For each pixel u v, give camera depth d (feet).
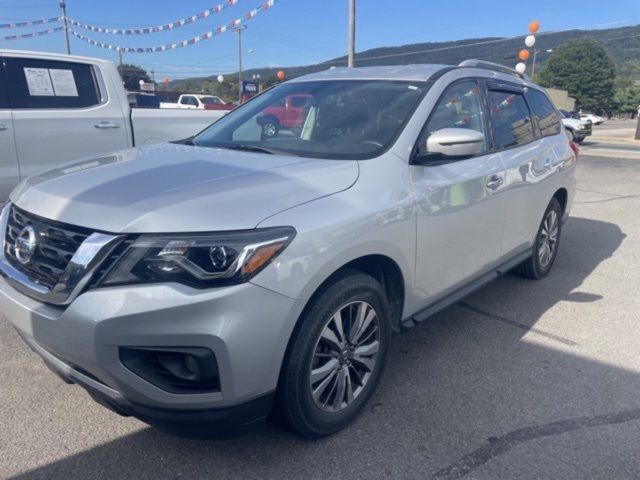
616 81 302.86
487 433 9.20
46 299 7.45
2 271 8.43
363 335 9.21
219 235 7.11
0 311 8.52
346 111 11.13
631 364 11.77
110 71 19.29
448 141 9.56
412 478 8.13
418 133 10.28
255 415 7.70
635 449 8.87
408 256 9.62
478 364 11.57
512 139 13.74
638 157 55.42
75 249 7.39
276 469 8.23
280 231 7.42
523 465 8.45
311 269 7.64
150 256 6.99
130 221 7.15
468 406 9.97
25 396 9.91
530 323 13.76
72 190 8.24
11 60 17.13
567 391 10.59
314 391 8.39
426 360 11.68
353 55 54.08
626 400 10.32
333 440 8.91
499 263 13.55
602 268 18.48
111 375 7.00
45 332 7.43
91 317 6.91
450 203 10.51
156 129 20.16
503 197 12.58
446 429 9.27
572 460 8.58
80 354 7.13
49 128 17.35
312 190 8.32
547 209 15.97
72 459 8.33
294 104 12.01
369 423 9.38
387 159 9.62
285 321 7.49
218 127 12.78
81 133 18.12
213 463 8.32
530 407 10.00
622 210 28.30
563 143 16.80
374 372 9.56
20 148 16.79
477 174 11.46
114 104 19.11
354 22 53.16
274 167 8.99
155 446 8.68
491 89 13.37
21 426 9.07
